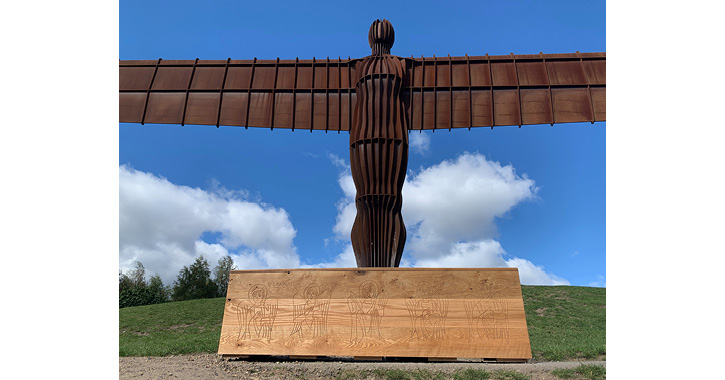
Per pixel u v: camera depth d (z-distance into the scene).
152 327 17.50
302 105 12.48
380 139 10.97
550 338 14.25
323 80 12.54
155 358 8.27
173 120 12.60
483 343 7.67
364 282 8.14
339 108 12.30
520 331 7.75
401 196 11.27
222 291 40.53
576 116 12.20
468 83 12.34
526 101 12.31
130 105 12.75
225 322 8.12
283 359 8.07
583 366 7.14
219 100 12.64
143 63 13.05
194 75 12.94
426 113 12.22
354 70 12.39
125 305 32.69
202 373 6.91
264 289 8.26
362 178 11.20
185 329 17.11
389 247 10.97
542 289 24.31
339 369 7.18
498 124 12.14
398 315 7.89
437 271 8.16
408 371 7.00
